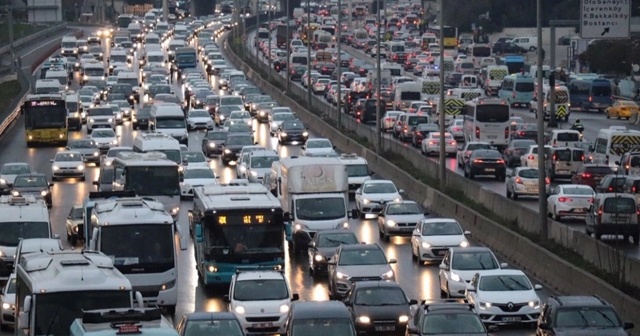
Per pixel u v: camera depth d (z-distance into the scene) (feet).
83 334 144.56
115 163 389.60
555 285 278.05
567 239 302.25
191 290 284.61
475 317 203.00
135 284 253.03
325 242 303.07
